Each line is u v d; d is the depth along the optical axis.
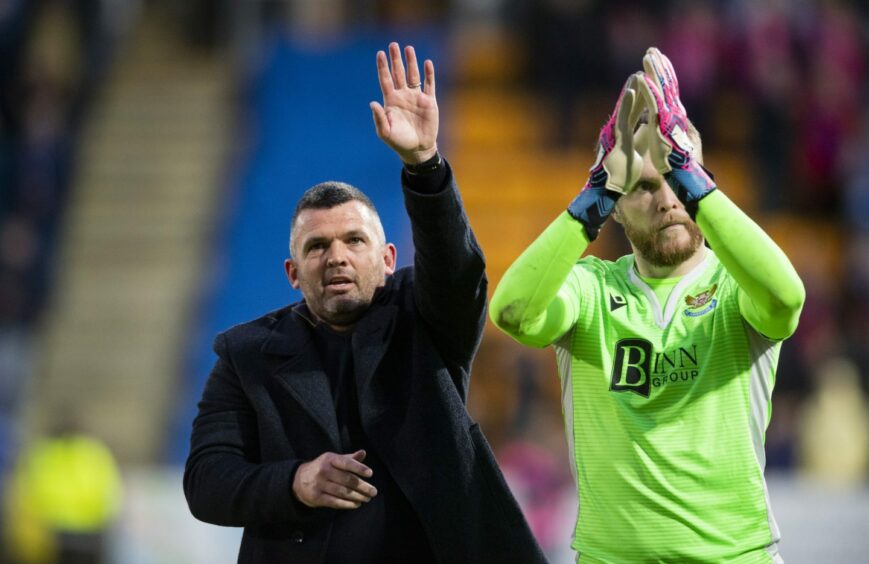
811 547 37.91
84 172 61.56
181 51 66.94
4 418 51.44
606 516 15.15
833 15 59.16
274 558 16.05
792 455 44.06
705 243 17.06
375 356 16.25
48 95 60.16
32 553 38.91
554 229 15.32
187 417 52.34
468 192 59.22
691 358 15.27
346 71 65.00
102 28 66.56
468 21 67.25
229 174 61.41
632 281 15.98
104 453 39.75
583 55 57.09
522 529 16.20
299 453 16.20
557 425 47.12
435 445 15.94
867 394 46.19
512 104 62.19
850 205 55.84
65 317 56.22
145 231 59.56
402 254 56.00
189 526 39.31
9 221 56.19
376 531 15.80
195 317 56.19
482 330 16.67
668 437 15.03
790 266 14.73
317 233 16.38
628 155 15.23
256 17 67.00
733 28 57.47
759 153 56.81
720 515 14.88
